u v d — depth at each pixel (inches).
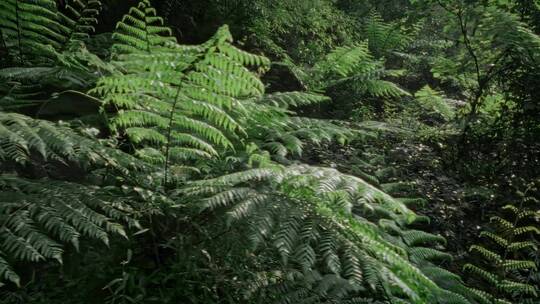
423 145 205.9
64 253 94.7
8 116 86.8
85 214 82.7
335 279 101.6
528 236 153.1
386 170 172.7
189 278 94.9
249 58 90.2
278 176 92.7
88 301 89.4
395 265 92.2
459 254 141.0
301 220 88.1
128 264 97.1
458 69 222.8
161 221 102.3
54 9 152.6
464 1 208.7
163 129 121.0
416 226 148.6
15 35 140.4
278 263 101.7
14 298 85.3
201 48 94.7
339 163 172.9
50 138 86.8
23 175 104.0
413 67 343.9
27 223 81.6
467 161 194.9
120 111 104.7
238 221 93.6
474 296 115.0
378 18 330.3
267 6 277.3
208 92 96.5
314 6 329.1
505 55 199.2
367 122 193.8
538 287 134.3
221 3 252.8
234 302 92.6
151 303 90.9
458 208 161.2
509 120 201.5
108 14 205.6
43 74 117.3
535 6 209.8
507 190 177.8
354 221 90.3
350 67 222.8
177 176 107.0
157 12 222.5
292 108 214.4
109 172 107.8
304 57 289.4
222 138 103.2
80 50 133.6
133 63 96.4
